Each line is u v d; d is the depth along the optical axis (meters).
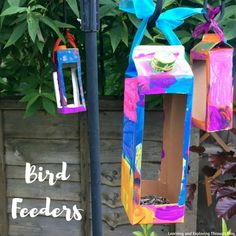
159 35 1.19
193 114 0.95
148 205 0.84
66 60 1.08
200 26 0.93
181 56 0.80
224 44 0.89
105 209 1.62
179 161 0.89
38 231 1.68
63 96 1.11
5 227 1.68
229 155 1.44
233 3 1.27
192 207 1.59
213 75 0.88
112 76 1.53
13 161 1.61
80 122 1.52
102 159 1.56
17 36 1.12
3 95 1.55
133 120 0.81
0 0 1.17
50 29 1.26
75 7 1.09
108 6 1.16
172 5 1.28
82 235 1.65
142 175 1.54
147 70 0.77
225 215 1.31
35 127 1.56
